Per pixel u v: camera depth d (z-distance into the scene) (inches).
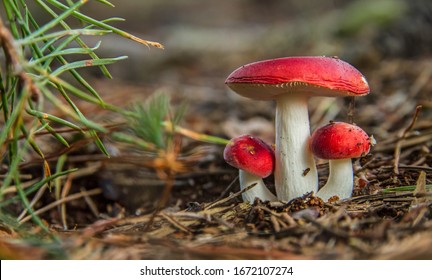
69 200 14.8
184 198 14.9
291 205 12.1
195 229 11.4
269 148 12.8
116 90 26.9
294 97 12.4
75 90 10.3
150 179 15.6
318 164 14.8
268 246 10.4
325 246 10.3
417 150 15.2
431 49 30.9
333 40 34.5
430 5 32.1
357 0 41.4
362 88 11.8
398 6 33.6
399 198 12.1
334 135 11.9
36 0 11.5
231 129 20.2
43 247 10.2
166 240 10.6
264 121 21.5
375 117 19.4
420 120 17.9
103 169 15.7
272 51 39.0
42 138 16.9
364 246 10.2
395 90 22.7
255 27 61.2
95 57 11.9
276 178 12.7
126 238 10.8
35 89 9.9
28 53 21.6
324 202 12.2
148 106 10.0
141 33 61.1
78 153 16.2
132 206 15.2
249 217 11.7
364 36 31.9
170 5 72.1
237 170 15.4
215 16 72.9
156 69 37.9
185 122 21.0
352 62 30.0
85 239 10.7
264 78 11.5
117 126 12.8
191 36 48.1
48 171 12.6
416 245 9.8
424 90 21.7
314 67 11.4
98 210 15.1
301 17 45.4
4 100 11.3
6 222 11.3
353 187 13.1
